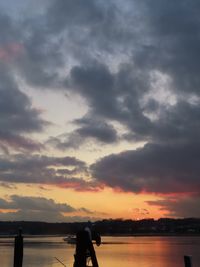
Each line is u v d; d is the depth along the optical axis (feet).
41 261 214.90
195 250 377.09
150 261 236.43
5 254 285.02
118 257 271.69
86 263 47.80
